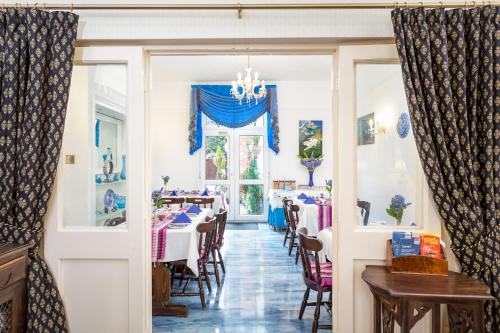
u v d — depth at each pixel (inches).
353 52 77.4
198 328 98.3
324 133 270.7
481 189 70.8
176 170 270.8
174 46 80.2
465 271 70.9
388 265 73.4
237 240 212.4
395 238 72.8
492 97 69.8
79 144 82.4
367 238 76.9
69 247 77.0
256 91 266.2
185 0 77.6
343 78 77.8
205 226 110.0
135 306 77.4
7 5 73.8
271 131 267.6
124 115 79.5
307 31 76.4
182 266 134.9
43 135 72.3
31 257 72.1
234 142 275.7
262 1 77.0
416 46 70.2
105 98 80.7
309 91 269.9
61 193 77.5
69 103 80.9
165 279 106.8
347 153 77.7
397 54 76.4
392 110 82.4
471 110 70.5
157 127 270.2
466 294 57.9
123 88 80.1
